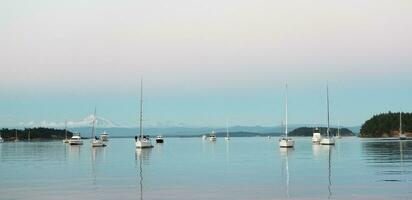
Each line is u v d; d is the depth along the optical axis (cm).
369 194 3250
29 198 3234
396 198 3066
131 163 6719
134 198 3222
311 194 3309
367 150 9931
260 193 3391
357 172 4747
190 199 3164
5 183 4106
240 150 11412
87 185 3931
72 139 18525
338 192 3375
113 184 3994
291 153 9269
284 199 3119
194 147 14288
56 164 6575
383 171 4797
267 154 8988
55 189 3684
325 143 13900
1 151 11969
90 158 8156
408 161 6181
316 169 5219
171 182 4116
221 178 4403
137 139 12750
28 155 9512
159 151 11231
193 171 5216
